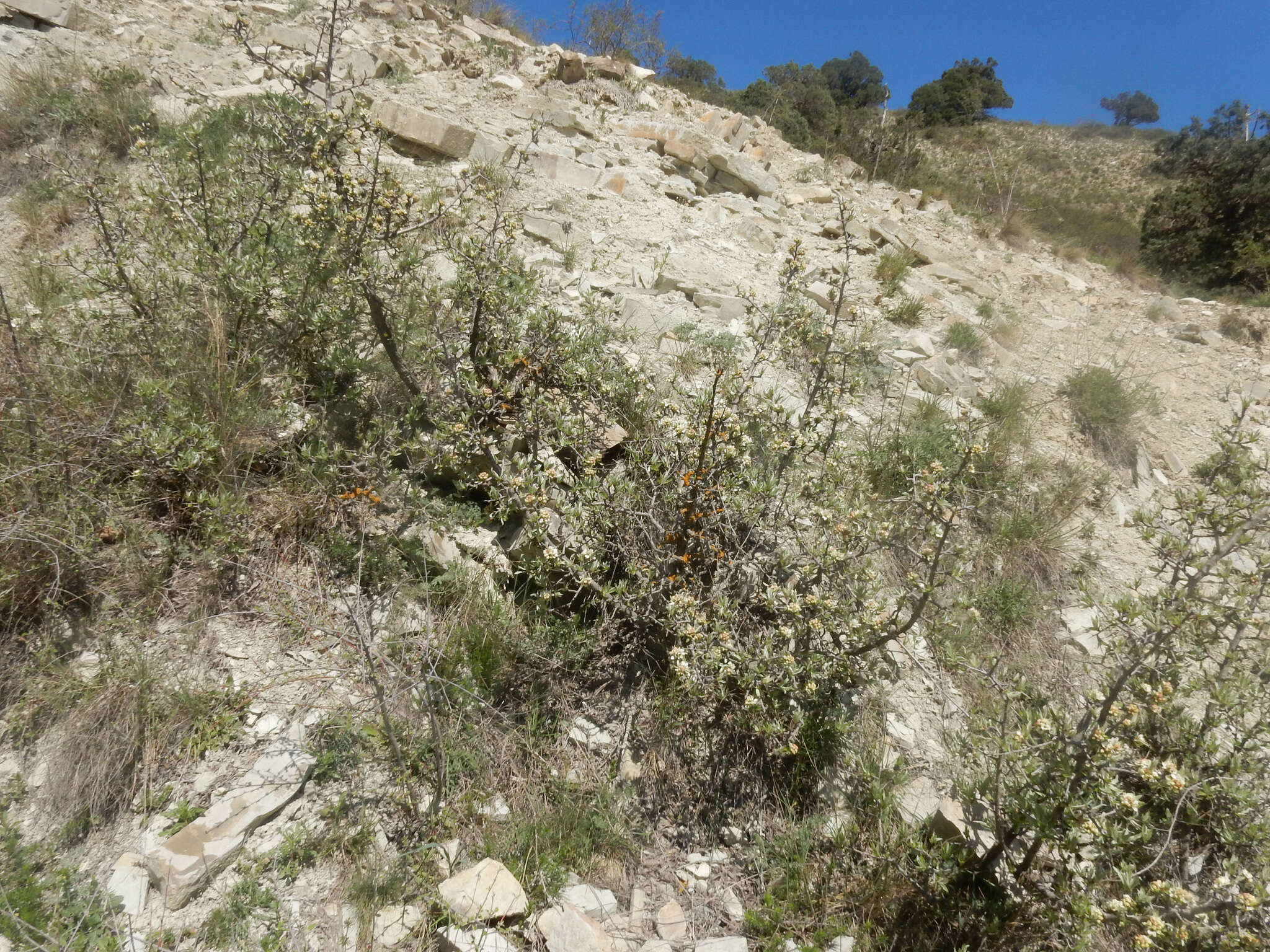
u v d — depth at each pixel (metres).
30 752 2.69
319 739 2.82
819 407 4.65
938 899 2.66
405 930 2.43
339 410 3.91
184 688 2.80
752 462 3.59
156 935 2.28
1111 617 2.91
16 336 3.43
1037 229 9.90
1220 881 2.07
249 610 3.12
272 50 7.44
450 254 3.81
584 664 3.27
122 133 5.92
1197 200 11.74
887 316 5.97
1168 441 5.41
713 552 3.20
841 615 2.90
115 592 3.05
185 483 3.32
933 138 25.09
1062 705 3.41
